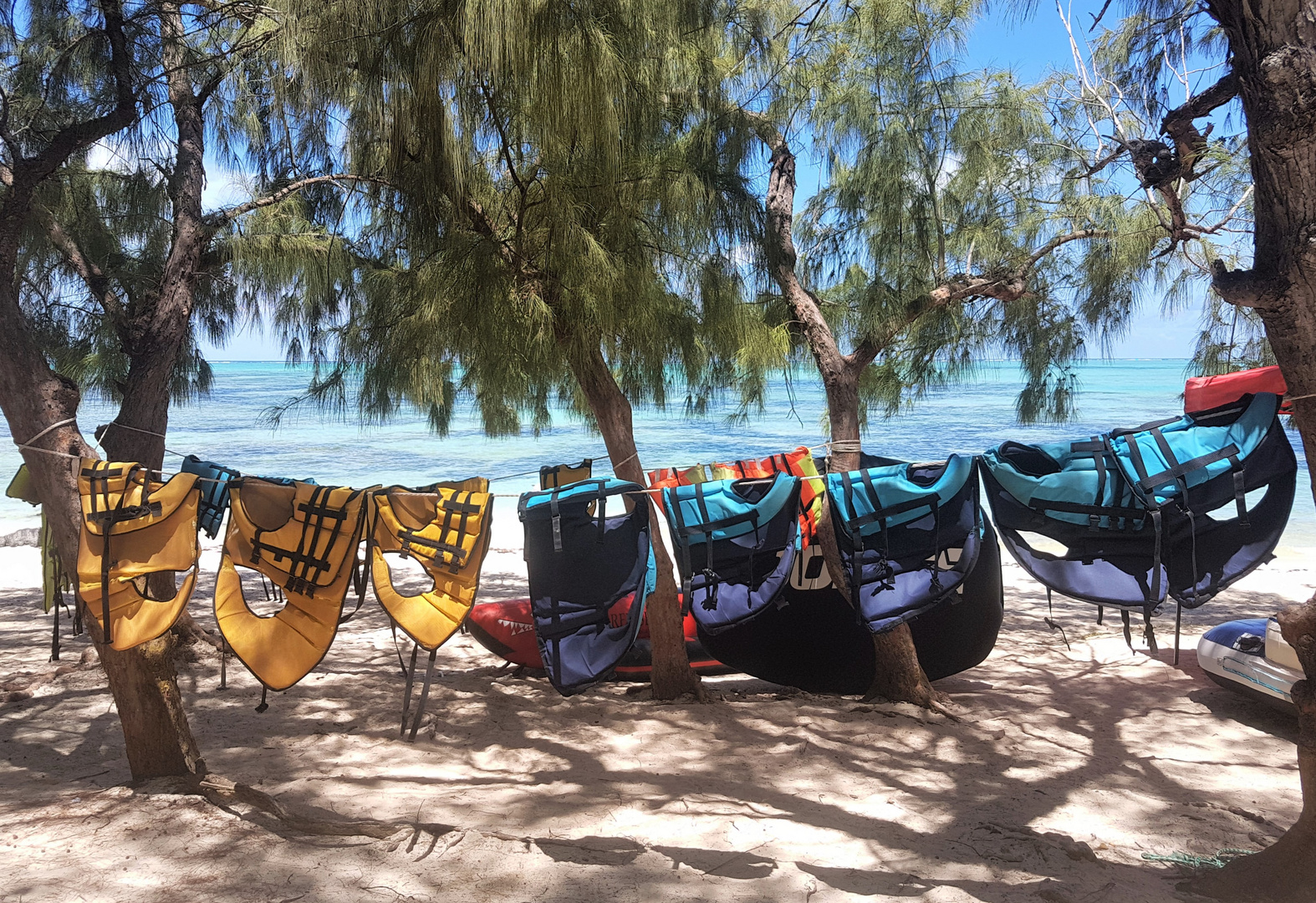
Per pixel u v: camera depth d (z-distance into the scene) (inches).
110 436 239.0
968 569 153.4
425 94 171.5
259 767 185.2
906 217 245.1
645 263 206.1
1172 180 152.7
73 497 162.1
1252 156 109.9
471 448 1066.7
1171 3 156.2
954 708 228.5
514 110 183.2
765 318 255.4
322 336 269.1
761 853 146.4
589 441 1119.6
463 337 198.5
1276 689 209.9
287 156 262.8
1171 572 140.3
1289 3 102.3
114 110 214.5
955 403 1574.8
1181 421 141.6
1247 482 137.4
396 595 151.8
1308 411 114.3
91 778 178.4
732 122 228.8
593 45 165.5
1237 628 233.1
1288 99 102.3
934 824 159.2
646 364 222.7
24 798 166.1
